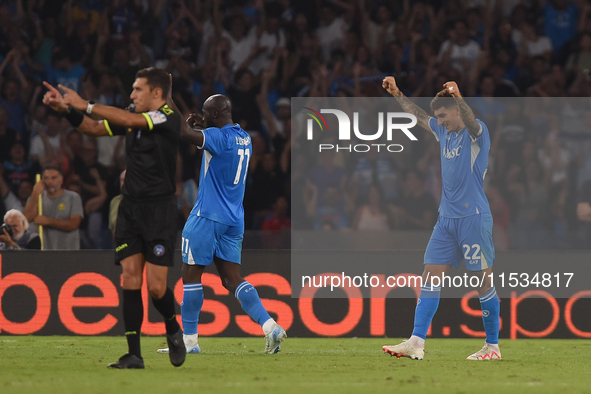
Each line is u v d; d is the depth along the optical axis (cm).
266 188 3475
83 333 2377
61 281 2386
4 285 2384
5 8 3847
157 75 1341
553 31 4219
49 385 1148
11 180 3372
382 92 3778
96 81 3794
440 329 2430
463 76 3847
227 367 1469
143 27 3938
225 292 2406
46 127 3550
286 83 3878
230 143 1745
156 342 2181
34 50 3819
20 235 2520
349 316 2420
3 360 1591
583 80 3828
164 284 1342
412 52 3981
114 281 2389
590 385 1267
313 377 1323
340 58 3944
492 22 4109
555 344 2256
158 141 1314
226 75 3838
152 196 1327
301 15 4084
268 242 2605
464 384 1252
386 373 1415
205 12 4053
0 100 3616
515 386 1237
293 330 2411
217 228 1764
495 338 1758
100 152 3419
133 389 1109
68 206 2606
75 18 3903
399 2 4153
